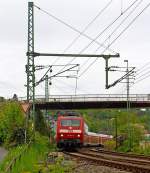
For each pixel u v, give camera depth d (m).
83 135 57.09
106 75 42.44
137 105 90.38
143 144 63.22
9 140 52.47
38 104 87.38
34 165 30.09
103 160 35.31
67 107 90.00
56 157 41.66
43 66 49.03
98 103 89.62
